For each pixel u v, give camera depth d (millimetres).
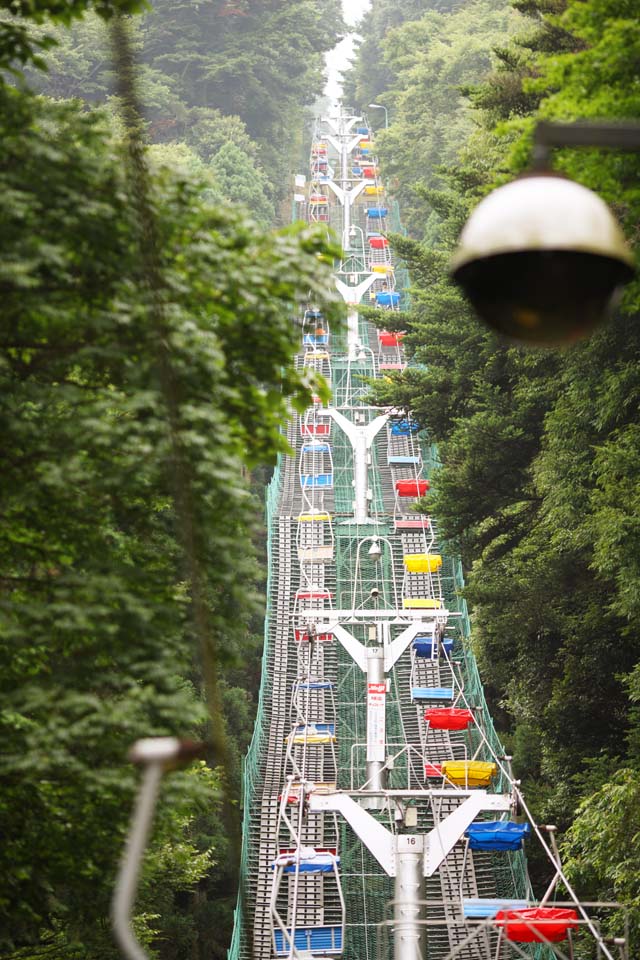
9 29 13375
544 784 44844
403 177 106125
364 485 62062
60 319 12367
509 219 5836
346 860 42688
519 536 39812
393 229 106000
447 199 43875
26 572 15672
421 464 70000
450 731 49500
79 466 12570
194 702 13477
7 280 12086
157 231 12453
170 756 3977
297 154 128125
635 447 28109
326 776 47781
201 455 12516
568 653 34719
